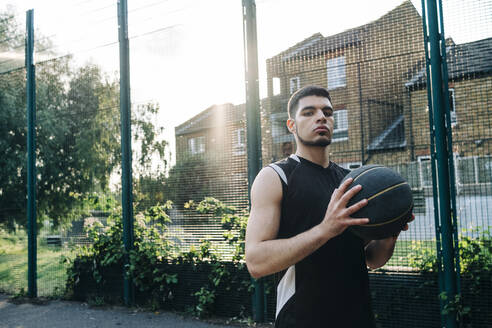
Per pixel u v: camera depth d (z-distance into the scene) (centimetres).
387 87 412
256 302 460
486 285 370
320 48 443
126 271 541
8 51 663
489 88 368
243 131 475
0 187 668
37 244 622
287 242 155
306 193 172
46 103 622
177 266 518
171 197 523
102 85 579
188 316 494
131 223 548
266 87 467
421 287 393
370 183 165
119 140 562
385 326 407
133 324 470
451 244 379
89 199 579
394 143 410
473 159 373
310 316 165
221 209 489
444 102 386
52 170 613
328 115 185
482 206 370
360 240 177
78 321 488
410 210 168
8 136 666
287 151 452
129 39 554
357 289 170
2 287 653
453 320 372
